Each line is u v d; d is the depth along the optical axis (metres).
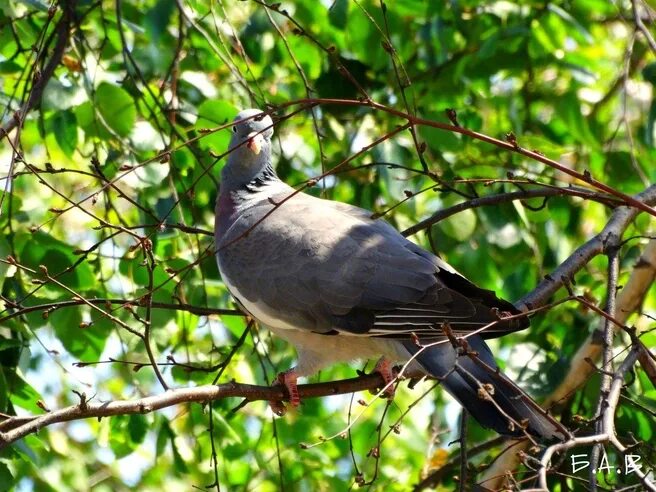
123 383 15.80
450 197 12.49
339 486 12.95
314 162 13.34
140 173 10.76
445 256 13.16
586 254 9.38
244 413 13.84
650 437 10.21
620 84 14.25
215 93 12.27
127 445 11.45
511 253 12.95
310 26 13.32
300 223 9.87
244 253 9.95
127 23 11.88
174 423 12.65
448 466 11.39
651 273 10.70
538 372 10.97
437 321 8.85
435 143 12.20
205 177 11.49
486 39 13.20
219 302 12.46
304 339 9.74
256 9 12.86
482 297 9.11
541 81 15.13
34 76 9.34
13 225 11.32
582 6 13.90
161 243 11.88
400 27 12.75
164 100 11.77
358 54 12.63
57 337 10.51
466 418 8.62
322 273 9.49
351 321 9.28
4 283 10.62
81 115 10.99
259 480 13.45
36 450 12.17
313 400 13.34
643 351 7.52
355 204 13.12
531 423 7.96
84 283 10.62
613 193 7.48
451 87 13.39
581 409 11.03
